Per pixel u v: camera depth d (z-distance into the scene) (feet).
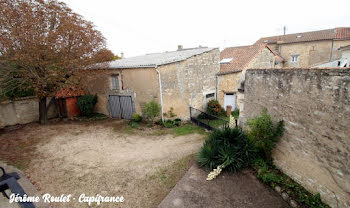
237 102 42.34
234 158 17.56
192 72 36.14
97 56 34.01
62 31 27.78
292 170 15.08
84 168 20.03
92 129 33.71
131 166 20.08
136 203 14.49
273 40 74.74
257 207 13.17
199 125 33.42
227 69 43.01
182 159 20.88
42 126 36.04
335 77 10.70
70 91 39.91
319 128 12.17
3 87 31.86
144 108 35.88
